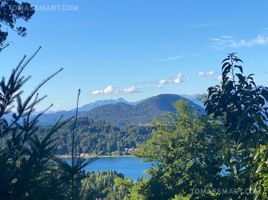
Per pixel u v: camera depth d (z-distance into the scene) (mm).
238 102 7594
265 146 5691
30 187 4434
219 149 7578
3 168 4324
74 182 5305
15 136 4441
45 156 4629
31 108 4484
